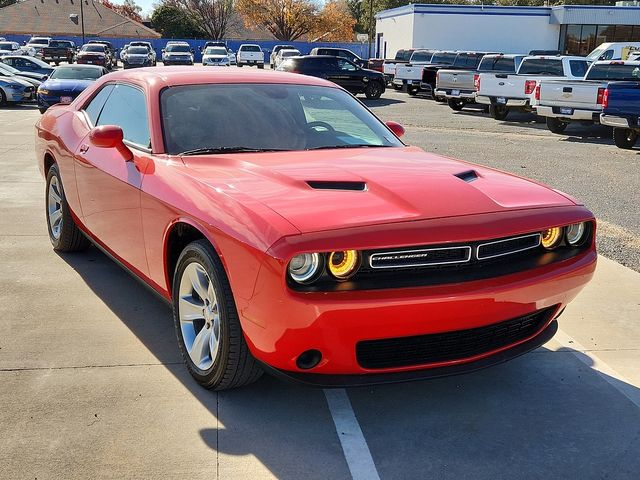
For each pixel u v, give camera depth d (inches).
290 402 131.4
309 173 133.5
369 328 110.9
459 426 125.0
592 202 324.8
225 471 108.8
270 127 162.6
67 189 202.2
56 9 3120.1
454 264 116.3
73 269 205.9
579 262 130.3
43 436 116.6
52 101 706.2
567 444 119.9
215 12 3070.9
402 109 872.3
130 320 167.9
